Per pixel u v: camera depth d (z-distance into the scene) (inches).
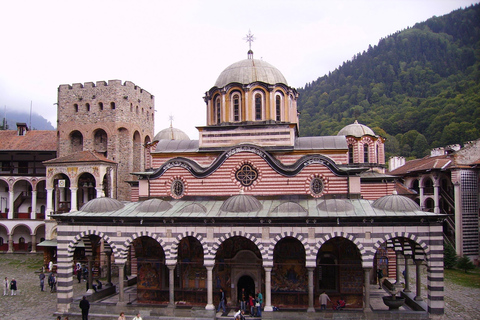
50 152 2736.2
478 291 1658.5
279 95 1706.4
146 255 1460.4
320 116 6446.9
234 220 1283.2
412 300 1330.0
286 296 1354.6
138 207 1413.6
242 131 1611.7
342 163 1567.4
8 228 2637.8
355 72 7377.0
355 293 1346.0
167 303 1409.9
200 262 1418.6
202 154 1644.9
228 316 1274.6
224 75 1775.3
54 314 1349.7
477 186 2309.3
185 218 1296.8
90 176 2455.7
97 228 1364.4
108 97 2513.5
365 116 5748.0
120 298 1339.8
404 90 6250.0
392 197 1293.1
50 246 2218.3
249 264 1384.1
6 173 2755.9
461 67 6008.9
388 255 1758.1
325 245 1373.0
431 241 1208.8
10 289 1689.2
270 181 1465.3
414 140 4613.7
